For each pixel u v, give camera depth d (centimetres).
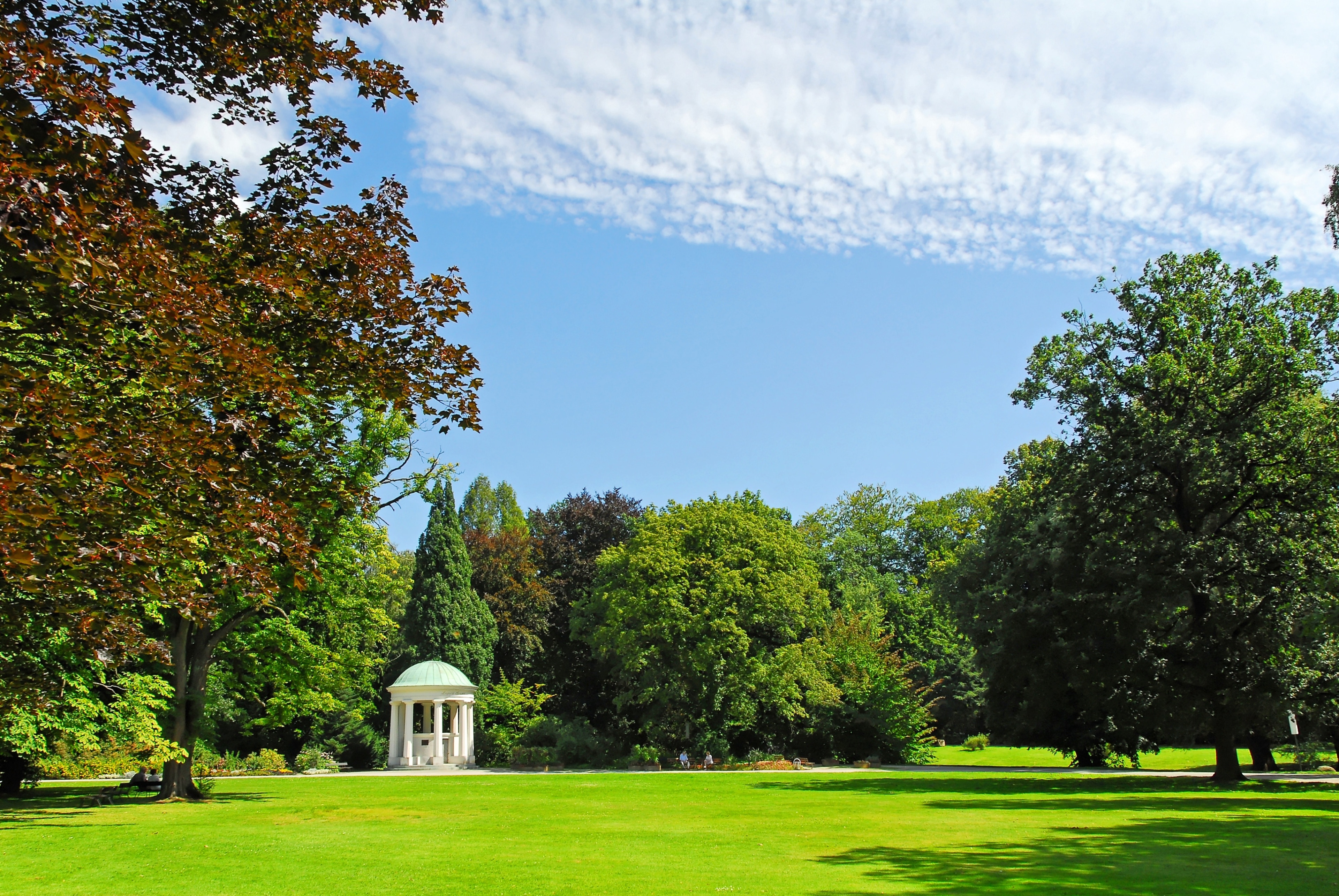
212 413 909
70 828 1822
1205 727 2958
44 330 829
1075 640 2828
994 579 3400
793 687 4475
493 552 5797
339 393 996
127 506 847
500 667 5506
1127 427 2853
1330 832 1620
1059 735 3634
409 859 1383
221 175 993
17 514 680
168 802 2464
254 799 2550
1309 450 2714
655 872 1254
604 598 4762
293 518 938
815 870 1260
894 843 1550
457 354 1016
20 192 659
